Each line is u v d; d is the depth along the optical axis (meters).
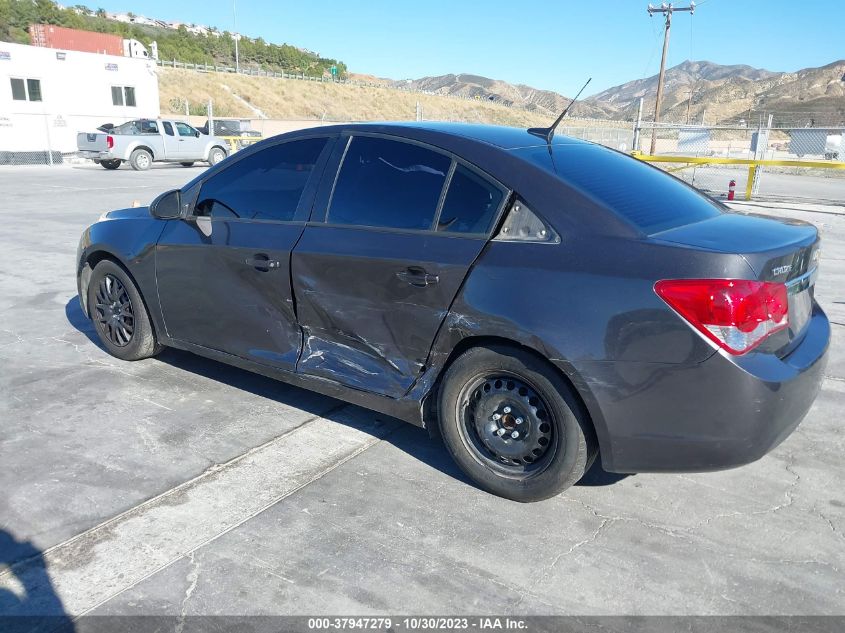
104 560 2.61
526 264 2.86
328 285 3.40
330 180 3.53
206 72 83.50
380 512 2.99
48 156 26.30
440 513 3.00
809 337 3.04
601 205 2.88
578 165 3.26
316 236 3.47
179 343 4.27
